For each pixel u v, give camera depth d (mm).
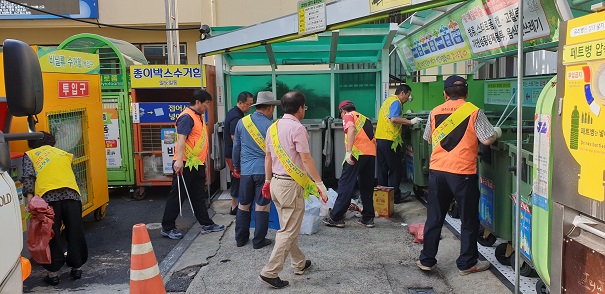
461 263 4496
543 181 3387
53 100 5629
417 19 7020
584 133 2492
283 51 8578
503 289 4164
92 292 4594
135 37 13852
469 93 8539
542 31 3961
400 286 4418
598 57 2363
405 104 9148
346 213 6707
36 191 4691
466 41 5695
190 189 6078
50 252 4703
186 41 13820
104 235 6391
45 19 13305
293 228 4367
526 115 6762
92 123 6602
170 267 5078
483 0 4934
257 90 9133
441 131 4375
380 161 7242
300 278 4637
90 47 8734
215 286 4512
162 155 8055
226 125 6832
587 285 2508
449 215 6422
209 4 11734
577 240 2590
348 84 9148
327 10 5000
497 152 4555
